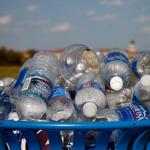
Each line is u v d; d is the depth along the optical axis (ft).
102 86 4.11
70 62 4.88
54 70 4.88
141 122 2.97
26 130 3.01
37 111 3.62
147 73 4.78
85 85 3.88
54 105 3.76
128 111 3.53
